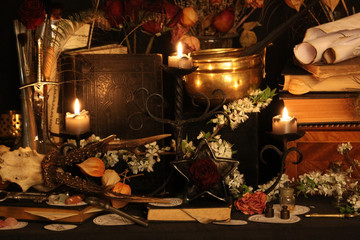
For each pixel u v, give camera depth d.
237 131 1.74
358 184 1.74
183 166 1.55
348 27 1.71
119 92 1.72
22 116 1.77
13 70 2.02
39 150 1.72
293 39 2.00
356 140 1.72
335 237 1.42
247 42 1.87
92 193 1.51
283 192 1.56
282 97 1.73
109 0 1.69
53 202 1.48
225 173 1.55
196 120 1.58
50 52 1.71
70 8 1.93
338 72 1.67
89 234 1.37
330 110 1.71
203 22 1.84
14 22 1.77
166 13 1.68
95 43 1.91
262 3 1.85
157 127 1.72
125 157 1.66
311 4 1.75
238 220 1.48
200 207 1.48
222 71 1.63
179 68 1.51
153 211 1.46
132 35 1.95
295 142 1.75
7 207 1.47
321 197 1.74
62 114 1.77
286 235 1.41
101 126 1.72
